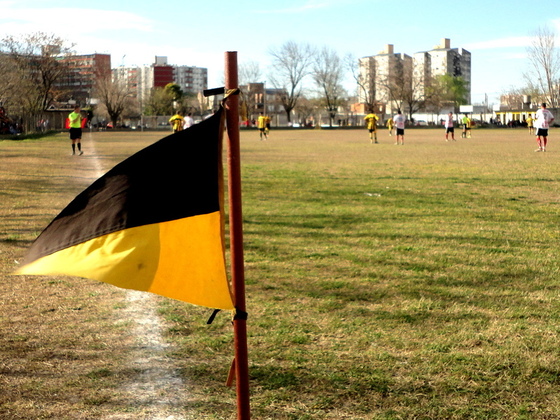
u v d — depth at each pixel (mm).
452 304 5574
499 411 3553
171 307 5594
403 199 12828
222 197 2439
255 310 5418
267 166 22203
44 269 2180
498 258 7379
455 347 4535
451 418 3479
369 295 5875
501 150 32406
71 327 5062
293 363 4238
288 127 110250
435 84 129125
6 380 4004
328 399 3699
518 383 3914
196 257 2350
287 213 10914
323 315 5281
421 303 5586
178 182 2365
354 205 11945
